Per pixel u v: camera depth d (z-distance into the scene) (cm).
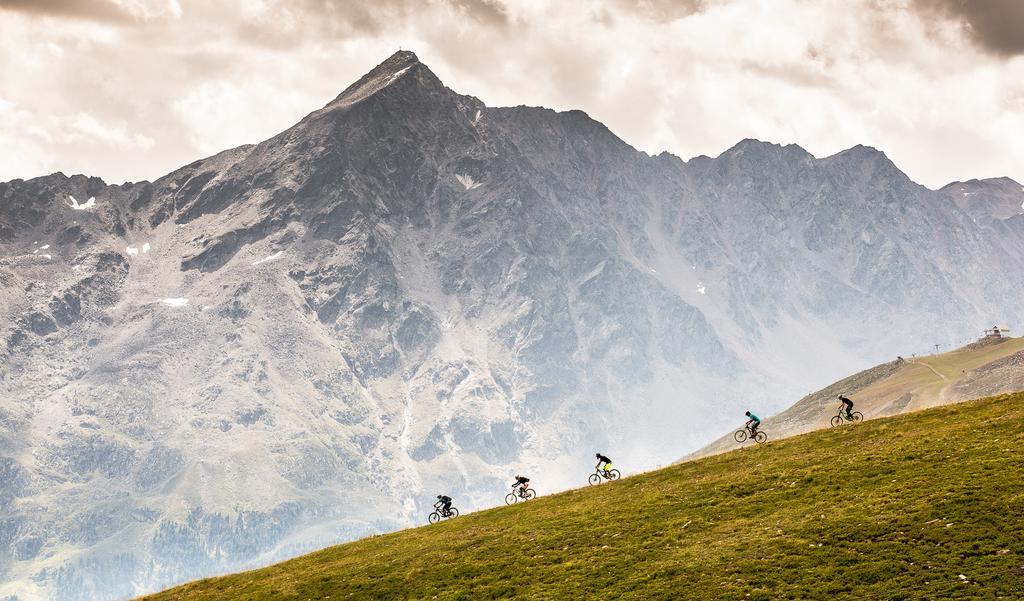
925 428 6788
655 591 4994
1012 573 4334
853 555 4844
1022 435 5922
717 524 5784
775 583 4775
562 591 5284
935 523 4934
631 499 6875
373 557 6900
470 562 6172
